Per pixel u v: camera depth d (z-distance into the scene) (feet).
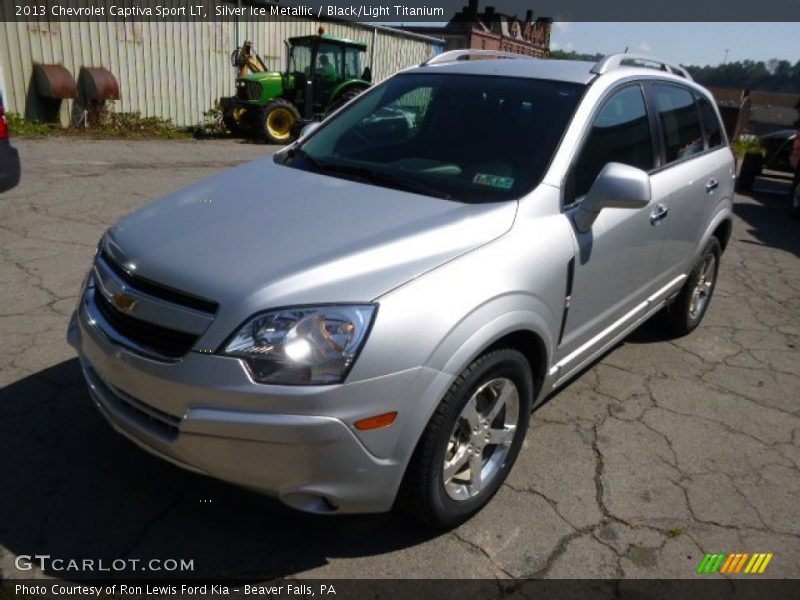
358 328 7.48
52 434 10.44
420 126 11.66
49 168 29.45
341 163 11.27
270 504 9.45
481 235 8.96
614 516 9.82
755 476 11.05
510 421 9.75
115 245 8.95
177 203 9.84
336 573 8.39
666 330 16.47
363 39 68.03
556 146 10.41
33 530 8.62
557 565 8.80
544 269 9.39
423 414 7.90
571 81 11.53
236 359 7.30
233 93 57.11
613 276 11.43
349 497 7.77
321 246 8.26
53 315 14.33
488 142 10.84
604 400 13.12
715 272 16.90
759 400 13.64
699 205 14.40
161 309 7.82
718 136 16.22
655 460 11.27
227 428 7.31
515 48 134.92
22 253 17.92
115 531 8.73
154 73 51.72
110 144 39.63
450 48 117.29
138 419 8.22
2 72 43.68
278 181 10.53
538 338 9.57
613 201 9.77
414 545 8.95
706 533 9.62
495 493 9.99
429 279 8.11
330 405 7.30
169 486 9.59
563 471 10.75
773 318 18.52
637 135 12.34
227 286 7.62
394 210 9.31
